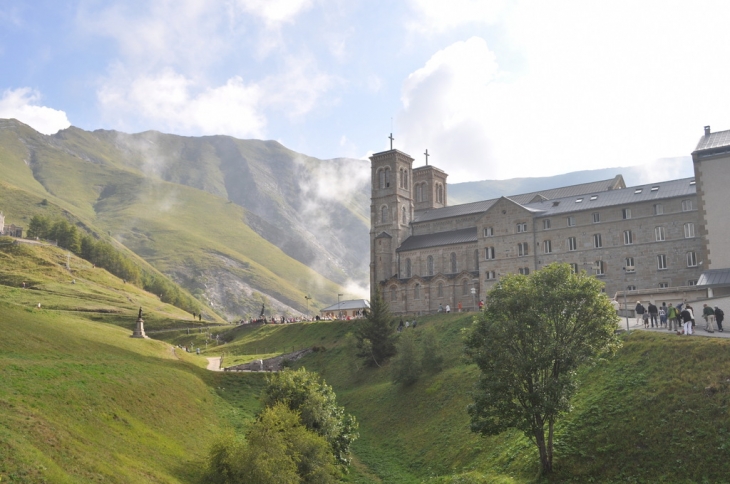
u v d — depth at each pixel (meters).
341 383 103.69
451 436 66.00
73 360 58.75
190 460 46.16
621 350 60.41
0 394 39.66
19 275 194.50
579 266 117.50
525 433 50.09
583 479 46.84
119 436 43.03
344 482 58.31
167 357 87.19
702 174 86.62
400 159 162.75
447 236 148.88
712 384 49.09
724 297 65.12
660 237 109.88
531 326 50.47
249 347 145.38
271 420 45.88
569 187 140.88
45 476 30.88
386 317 107.44
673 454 45.25
